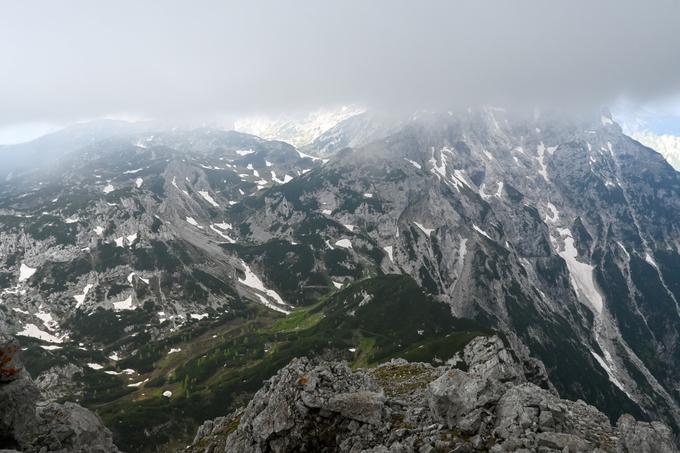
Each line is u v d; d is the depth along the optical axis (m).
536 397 33.72
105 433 40.09
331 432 38.19
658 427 30.41
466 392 34.97
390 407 39.50
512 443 29.70
